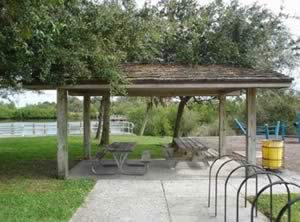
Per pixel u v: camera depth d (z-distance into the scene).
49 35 7.98
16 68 8.80
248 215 6.65
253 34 14.75
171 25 13.12
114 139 22.45
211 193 8.34
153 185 9.22
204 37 14.65
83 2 9.55
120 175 10.59
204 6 15.36
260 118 23.47
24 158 14.03
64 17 8.70
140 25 10.34
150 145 18.94
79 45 9.02
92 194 8.26
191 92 13.52
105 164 12.38
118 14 9.99
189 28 14.72
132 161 13.09
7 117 45.44
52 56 8.52
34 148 17.38
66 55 8.72
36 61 8.58
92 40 9.16
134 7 12.03
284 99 22.58
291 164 12.63
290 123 23.08
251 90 10.34
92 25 9.41
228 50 14.22
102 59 9.08
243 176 10.40
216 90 12.97
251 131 10.35
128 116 31.83
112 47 9.67
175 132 17.77
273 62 15.77
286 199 7.66
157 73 10.41
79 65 8.91
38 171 11.22
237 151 16.06
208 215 6.66
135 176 10.45
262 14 15.10
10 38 7.76
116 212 6.83
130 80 9.70
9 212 6.65
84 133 14.15
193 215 6.66
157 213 6.78
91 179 9.96
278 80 9.70
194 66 12.28
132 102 33.53
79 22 9.05
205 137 22.73
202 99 18.69
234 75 10.05
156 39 11.08
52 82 9.31
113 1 11.30
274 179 9.93
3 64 8.75
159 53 13.93
